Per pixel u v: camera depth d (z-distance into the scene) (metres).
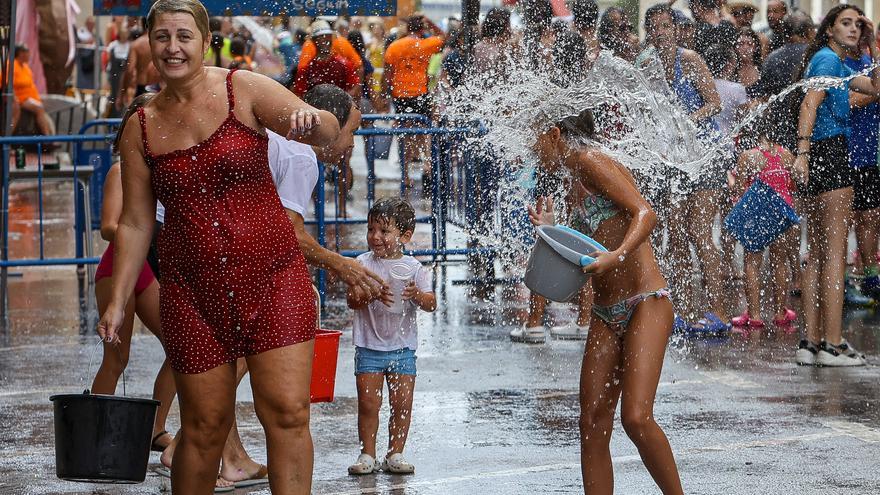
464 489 12.62
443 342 20.50
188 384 10.05
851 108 22.06
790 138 20.62
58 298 25.05
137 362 19.06
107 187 13.04
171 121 9.92
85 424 10.15
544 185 12.85
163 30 9.76
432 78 33.12
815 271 18.39
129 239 10.26
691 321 20.91
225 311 9.95
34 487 12.86
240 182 9.98
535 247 10.97
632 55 21.95
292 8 24.09
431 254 24.78
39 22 47.09
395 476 13.19
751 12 26.19
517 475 13.08
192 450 10.20
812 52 18.47
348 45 28.86
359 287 12.41
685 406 15.89
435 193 24.95
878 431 14.59
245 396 16.91
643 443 10.65
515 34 23.52
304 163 12.09
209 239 9.88
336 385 17.48
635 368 10.67
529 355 19.41
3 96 26.03
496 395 16.80
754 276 21.44
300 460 10.09
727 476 12.84
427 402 16.45
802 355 18.39
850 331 20.89
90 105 52.19
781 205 20.41
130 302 12.95
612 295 10.91
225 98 9.95
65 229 33.91
